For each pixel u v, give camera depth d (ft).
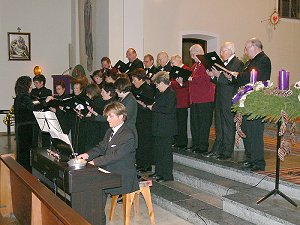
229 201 14.24
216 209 14.87
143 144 20.11
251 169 16.15
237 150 20.79
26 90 19.75
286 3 36.81
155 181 18.61
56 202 9.78
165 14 30.37
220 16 32.81
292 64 37.24
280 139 13.16
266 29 35.29
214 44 32.86
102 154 13.48
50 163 12.30
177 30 30.96
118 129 13.01
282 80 12.78
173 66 18.26
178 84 21.11
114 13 28.55
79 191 10.96
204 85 19.43
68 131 21.98
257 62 15.53
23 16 38.01
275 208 13.08
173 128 18.06
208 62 16.20
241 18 33.83
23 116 19.51
